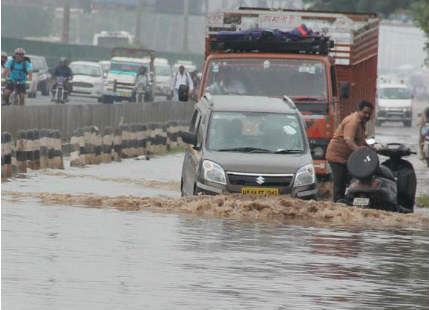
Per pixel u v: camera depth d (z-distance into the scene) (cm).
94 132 6981
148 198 4459
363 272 2906
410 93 15600
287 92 5641
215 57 5747
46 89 16475
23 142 6091
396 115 15238
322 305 2428
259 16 6238
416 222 4188
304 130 4641
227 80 5719
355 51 6322
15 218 3750
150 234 3475
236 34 5797
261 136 4581
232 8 6662
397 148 4519
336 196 4784
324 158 5566
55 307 2303
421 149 8406
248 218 4069
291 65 5684
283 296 2514
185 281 2655
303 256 3150
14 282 2558
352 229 3875
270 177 4366
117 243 3238
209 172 4372
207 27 6219
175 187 5478
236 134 4575
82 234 3403
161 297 2447
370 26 6669
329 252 3259
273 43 5756
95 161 6988
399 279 2820
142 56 16825
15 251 3005
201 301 2419
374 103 6962
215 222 3888
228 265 2922
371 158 4381
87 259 2922
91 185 5372
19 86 9300
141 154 7875
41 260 2873
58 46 19725
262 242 3409
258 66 5703
